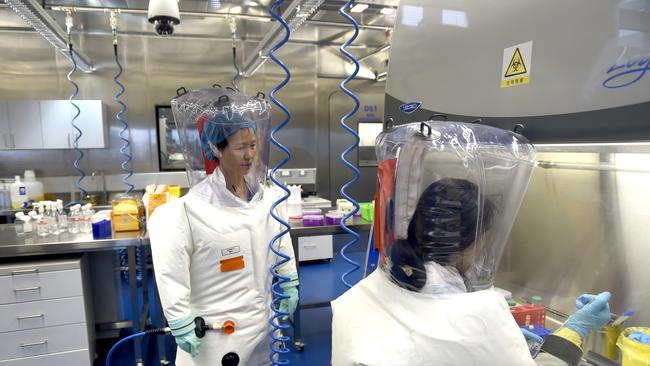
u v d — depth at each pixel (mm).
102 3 3262
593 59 893
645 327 1015
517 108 1095
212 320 1476
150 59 4531
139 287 3598
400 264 845
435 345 729
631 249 1048
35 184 4102
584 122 922
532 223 1335
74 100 4098
